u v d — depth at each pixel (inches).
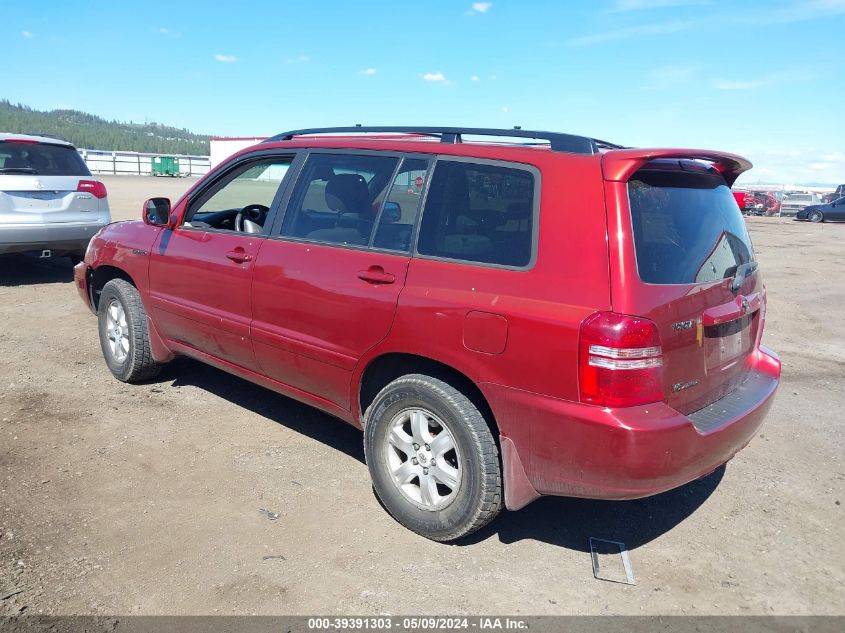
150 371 206.2
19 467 153.9
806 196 1809.8
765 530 140.1
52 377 213.3
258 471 157.0
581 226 111.2
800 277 502.6
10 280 368.5
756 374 144.2
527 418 113.4
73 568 118.6
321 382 148.3
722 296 125.0
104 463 157.9
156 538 128.7
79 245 352.8
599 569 124.4
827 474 166.6
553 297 110.6
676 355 112.3
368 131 153.7
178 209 185.9
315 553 126.1
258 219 188.7
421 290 125.6
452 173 130.0
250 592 114.3
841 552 132.7
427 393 125.6
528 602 114.3
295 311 148.6
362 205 142.6
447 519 126.3
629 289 106.0
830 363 264.4
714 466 121.4
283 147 162.6
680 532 138.6
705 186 134.0
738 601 116.6
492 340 115.5
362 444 174.1
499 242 120.1
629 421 105.1
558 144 122.2
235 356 170.4
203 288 173.2
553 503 149.5
